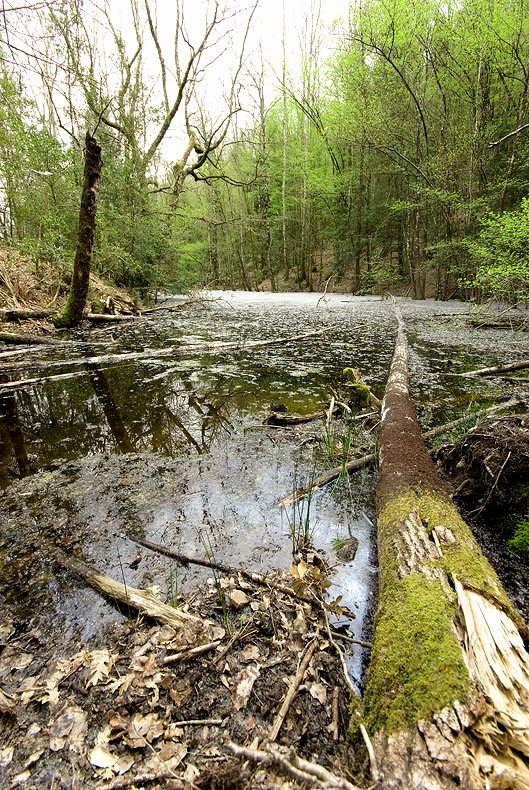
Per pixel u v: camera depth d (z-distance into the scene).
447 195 10.91
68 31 7.16
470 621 1.09
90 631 1.42
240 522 2.03
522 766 0.78
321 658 1.30
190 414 3.68
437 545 1.45
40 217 9.13
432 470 2.07
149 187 12.21
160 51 13.81
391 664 1.07
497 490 1.96
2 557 1.80
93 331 7.86
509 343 6.54
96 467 2.70
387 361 5.55
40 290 8.95
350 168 17.27
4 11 3.75
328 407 3.76
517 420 2.23
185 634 1.39
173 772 0.98
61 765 1.01
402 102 12.57
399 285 17.06
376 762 0.87
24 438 3.22
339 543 1.86
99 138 10.76
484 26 9.18
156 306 12.43
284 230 21.97
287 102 19.44
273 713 1.13
